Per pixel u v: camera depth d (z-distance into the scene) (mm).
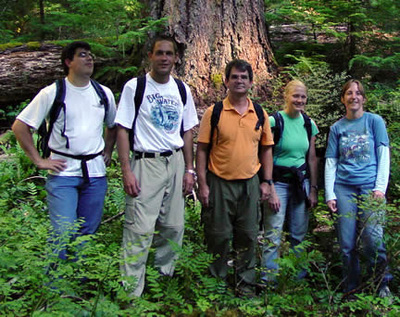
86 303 2510
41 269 2643
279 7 7395
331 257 4180
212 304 3088
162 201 3586
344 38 7156
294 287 3281
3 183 5078
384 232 3760
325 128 5496
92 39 7488
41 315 2229
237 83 3492
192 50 6461
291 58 7215
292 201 3932
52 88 3439
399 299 3479
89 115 3521
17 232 3172
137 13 7234
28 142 3428
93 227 3617
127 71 7125
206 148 3654
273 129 3830
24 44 7520
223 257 3693
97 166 3582
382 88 6559
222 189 3582
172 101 3502
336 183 3820
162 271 3637
